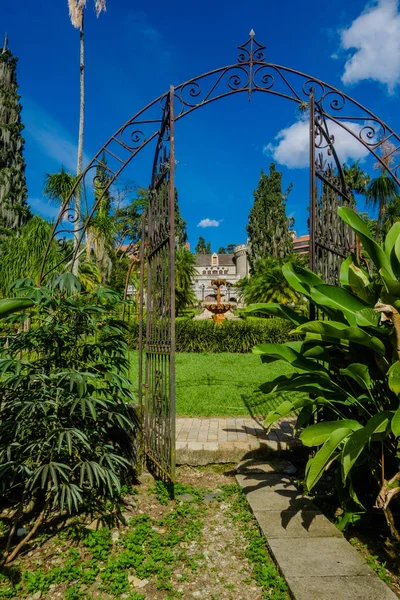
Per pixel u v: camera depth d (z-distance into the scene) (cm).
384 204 737
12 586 193
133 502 290
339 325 230
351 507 247
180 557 221
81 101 1066
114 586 191
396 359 221
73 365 281
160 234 324
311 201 328
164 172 314
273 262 2036
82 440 229
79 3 1075
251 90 350
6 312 238
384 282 233
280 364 873
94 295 311
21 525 252
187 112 340
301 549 219
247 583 199
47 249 346
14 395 254
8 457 230
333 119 356
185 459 365
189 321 1220
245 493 299
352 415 276
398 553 225
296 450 371
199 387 636
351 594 180
